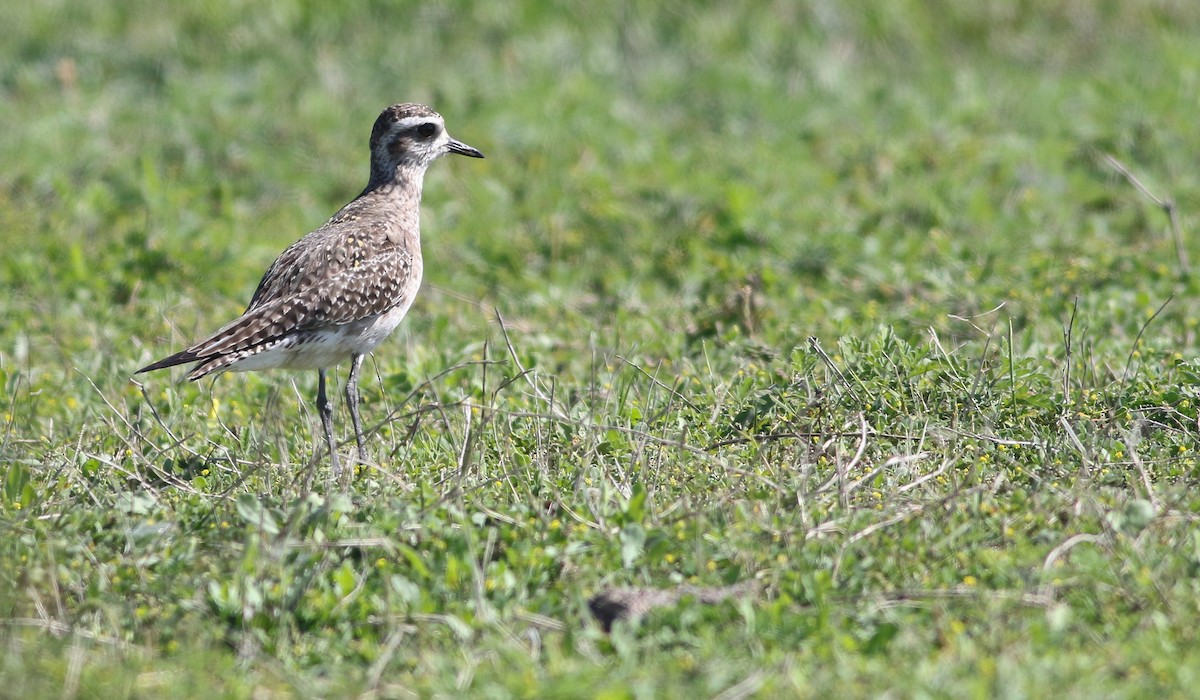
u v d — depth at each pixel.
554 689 7.86
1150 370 12.37
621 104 23.88
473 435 11.24
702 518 9.92
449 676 8.11
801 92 24.62
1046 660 8.00
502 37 26.70
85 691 8.14
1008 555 9.29
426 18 26.97
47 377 14.58
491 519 10.23
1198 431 11.28
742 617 8.78
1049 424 11.67
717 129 23.22
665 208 19.38
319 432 12.77
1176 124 21.72
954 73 25.67
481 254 18.64
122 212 19.69
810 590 8.80
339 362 13.23
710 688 7.91
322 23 26.62
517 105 23.27
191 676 8.34
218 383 14.34
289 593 9.09
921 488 10.47
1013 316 14.88
